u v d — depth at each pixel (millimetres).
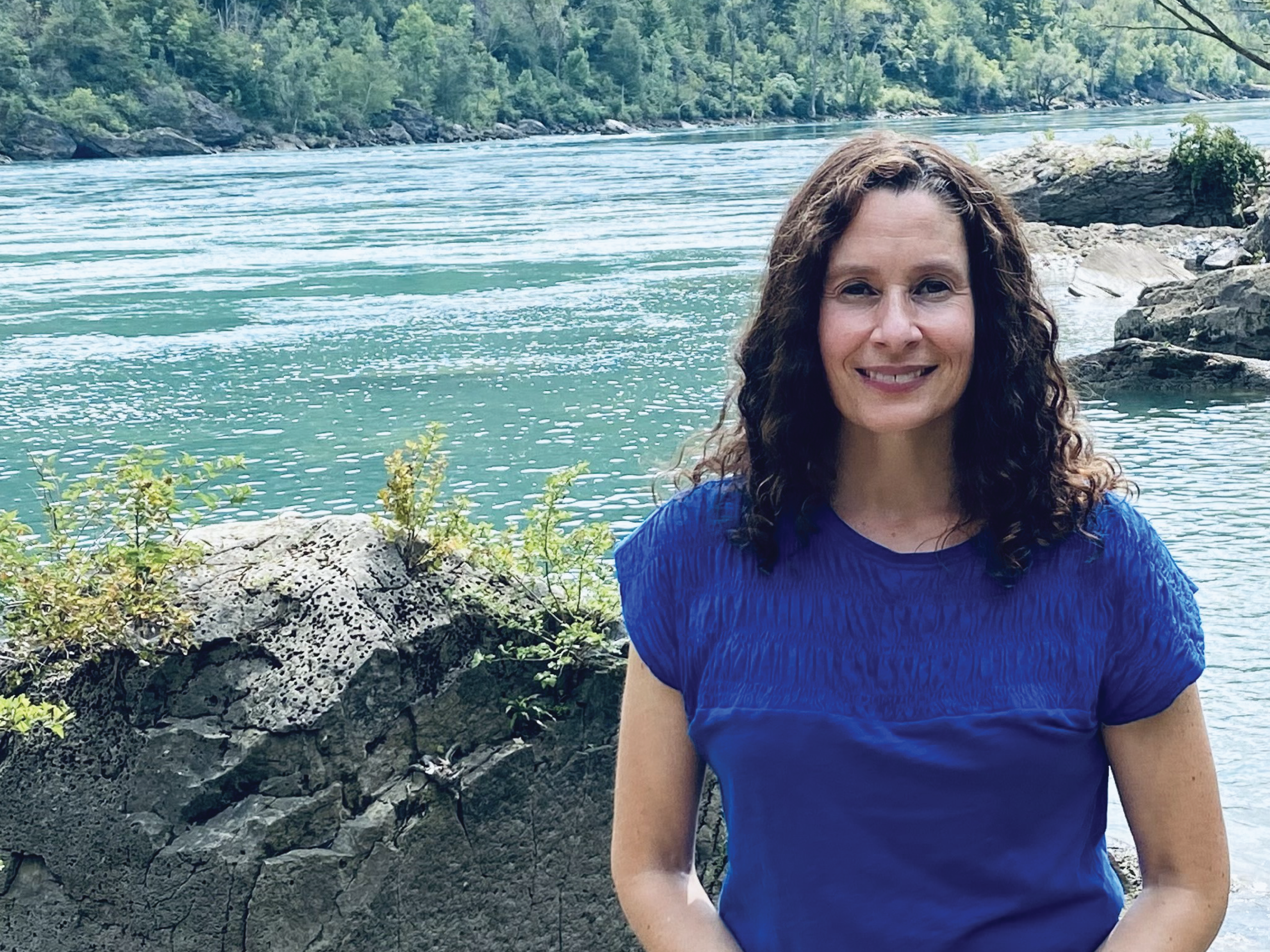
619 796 1911
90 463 12227
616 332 17859
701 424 12742
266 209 39906
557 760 3773
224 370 16203
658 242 28062
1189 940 1772
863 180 1835
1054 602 1760
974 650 1745
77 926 3541
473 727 3703
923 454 1833
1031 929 1738
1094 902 1773
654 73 114938
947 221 1827
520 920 3762
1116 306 18625
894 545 1811
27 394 15133
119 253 28953
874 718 1735
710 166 53562
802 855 1745
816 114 120562
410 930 3623
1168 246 22906
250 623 3617
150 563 3672
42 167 68562
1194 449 11016
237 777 3496
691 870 1912
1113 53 135750
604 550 4012
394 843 3580
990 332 1821
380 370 15883
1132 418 12188
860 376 1806
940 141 1915
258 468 11766
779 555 1808
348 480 11305
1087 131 69875
